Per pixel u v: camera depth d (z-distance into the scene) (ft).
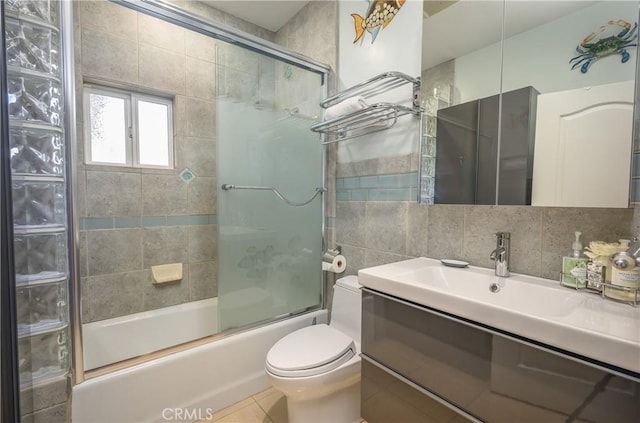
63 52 3.35
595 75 3.11
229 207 5.79
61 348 3.41
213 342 5.05
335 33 6.33
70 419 3.56
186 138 6.68
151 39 6.15
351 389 4.62
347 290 5.25
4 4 2.81
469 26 4.17
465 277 3.95
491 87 3.95
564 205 3.34
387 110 4.89
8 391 2.80
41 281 3.20
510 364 2.56
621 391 2.00
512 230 3.86
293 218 6.53
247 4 6.94
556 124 3.39
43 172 3.21
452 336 2.98
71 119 3.44
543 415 2.37
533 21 3.56
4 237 2.78
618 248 2.91
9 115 2.92
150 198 6.29
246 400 5.24
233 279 5.85
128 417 4.12
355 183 6.07
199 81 6.81
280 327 5.83
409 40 4.99
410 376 3.41
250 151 5.99
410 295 3.30
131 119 6.27
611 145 3.03
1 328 2.75
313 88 6.54
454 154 4.39
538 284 3.36
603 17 3.05
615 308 2.62
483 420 2.76
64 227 3.42
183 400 4.61
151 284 6.35
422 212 4.87
